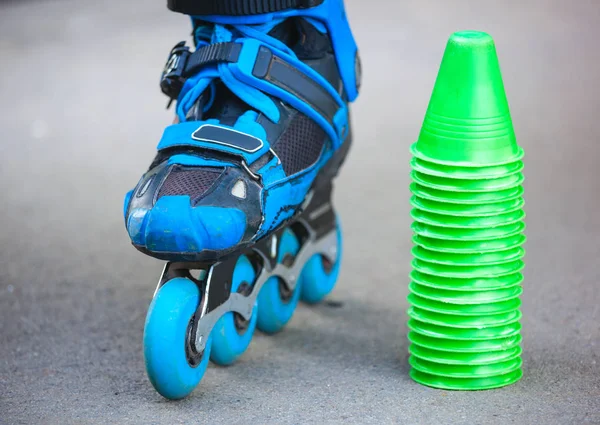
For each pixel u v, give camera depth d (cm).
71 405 414
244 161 405
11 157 827
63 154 829
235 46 426
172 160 411
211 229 388
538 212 672
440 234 411
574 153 786
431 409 398
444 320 417
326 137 464
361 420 390
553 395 409
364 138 846
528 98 920
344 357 462
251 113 430
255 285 450
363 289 561
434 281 418
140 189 407
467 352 416
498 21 1182
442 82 409
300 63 438
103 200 731
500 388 418
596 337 475
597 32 1130
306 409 402
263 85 427
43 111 938
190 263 417
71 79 1030
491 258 412
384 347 475
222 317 430
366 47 1092
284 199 430
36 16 1280
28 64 1084
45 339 496
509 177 410
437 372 420
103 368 457
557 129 840
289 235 486
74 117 921
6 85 1016
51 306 543
